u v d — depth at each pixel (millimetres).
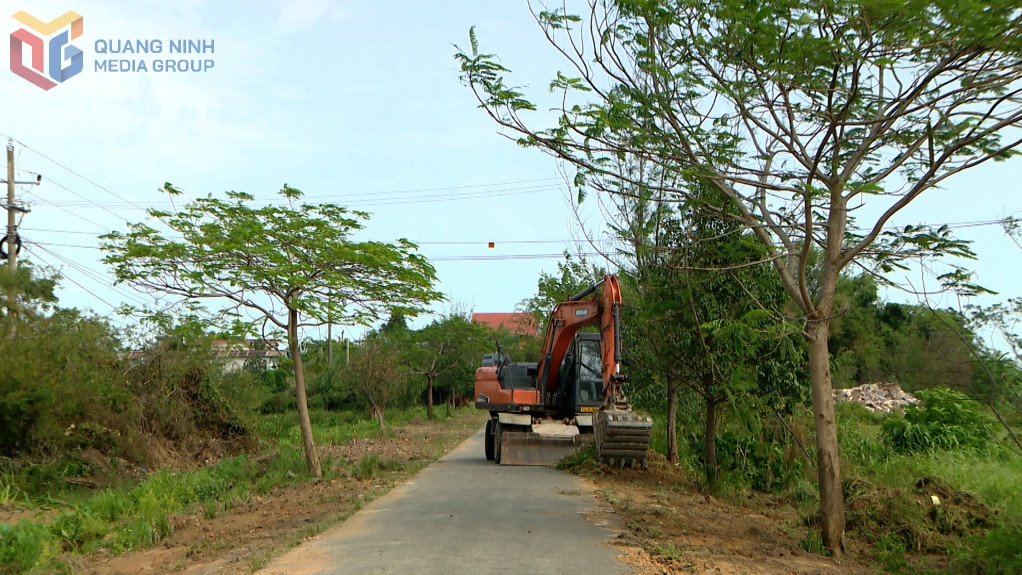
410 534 9242
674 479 15234
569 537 9047
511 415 18234
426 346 40125
